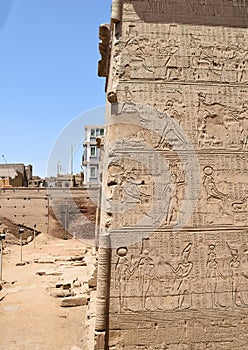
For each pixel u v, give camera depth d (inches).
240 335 265.4
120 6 310.5
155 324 260.7
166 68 303.0
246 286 274.4
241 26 320.2
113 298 262.2
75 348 305.6
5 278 653.3
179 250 273.9
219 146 294.7
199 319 264.4
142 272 267.6
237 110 303.1
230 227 282.0
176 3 317.7
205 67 307.3
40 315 412.2
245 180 292.0
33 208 1304.1
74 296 467.2
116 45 304.3
